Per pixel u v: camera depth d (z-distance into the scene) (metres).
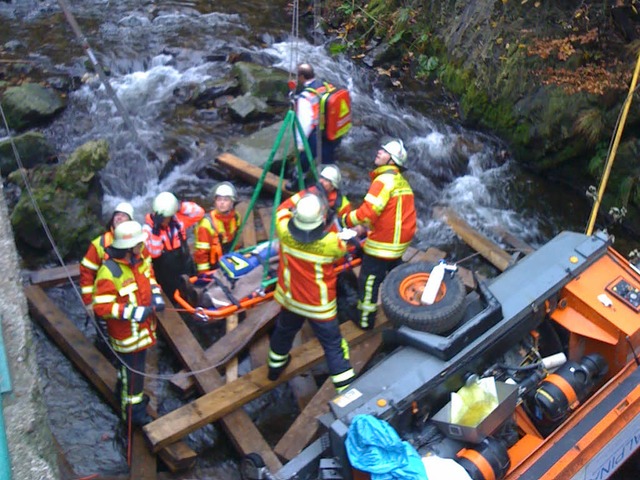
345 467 3.85
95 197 7.57
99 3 12.34
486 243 7.52
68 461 5.16
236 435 5.27
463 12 10.30
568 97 8.54
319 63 11.06
